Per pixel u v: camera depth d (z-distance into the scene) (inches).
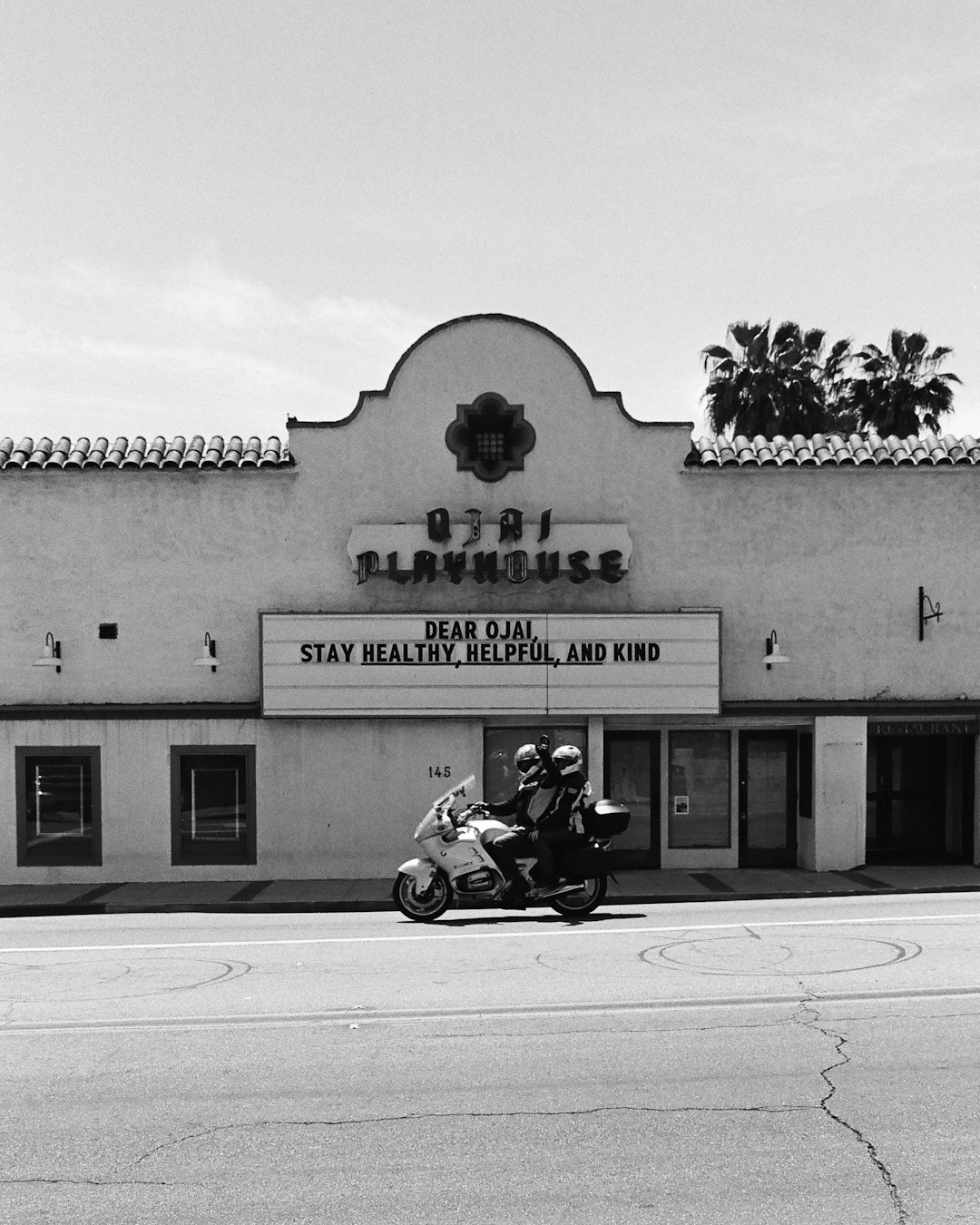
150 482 753.0
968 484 765.3
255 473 751.7
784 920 588.7
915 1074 321.1
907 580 764.0
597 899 613.9
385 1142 279.9
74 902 676.7
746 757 784.3
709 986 428.5
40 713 739.4
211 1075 333.1
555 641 741.9
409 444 754.2
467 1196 249.4
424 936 554.9
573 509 758.5
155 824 743.1
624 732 778.8
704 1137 279.0
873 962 469.7
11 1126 295.6
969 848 789.9
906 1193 247.1
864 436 815.7
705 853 780.0
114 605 751.1
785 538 762.2
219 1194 253.1
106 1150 279.3
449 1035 368.8
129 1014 402.6
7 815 741.3
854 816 759.1
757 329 1616.6
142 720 742.5
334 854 745.0
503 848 596.1
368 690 739.4
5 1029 385.4
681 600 760.3
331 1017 394.0
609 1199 246.7
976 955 483.5
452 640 741.3
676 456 758.5
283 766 745.0
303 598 753.0
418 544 747.4
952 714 765.3
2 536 748.6
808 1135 279.0
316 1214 242.5
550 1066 334.6
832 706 754.2
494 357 756.0
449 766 746.8
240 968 481.7
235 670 752.3
